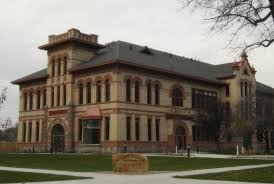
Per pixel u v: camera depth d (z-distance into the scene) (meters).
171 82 63.34
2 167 34.06
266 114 66.94
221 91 73.50
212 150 67.44
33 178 23.19
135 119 57.12
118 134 54.34
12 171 28.12
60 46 62.44
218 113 64.38
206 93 70.06
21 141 68.75
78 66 59.81
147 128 58.72
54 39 62.72
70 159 42.03
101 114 56.34
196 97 67.75
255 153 59.06
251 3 19.38
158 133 60.44
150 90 59.97
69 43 60.81
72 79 60.50
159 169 30.95
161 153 56.38
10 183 20.61
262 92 81.19
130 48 62.94
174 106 63.22
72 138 59.66
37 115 66.50
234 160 38.81
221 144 70.06
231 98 72.19
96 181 21.31
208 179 22.17
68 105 60.12
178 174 25.80
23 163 39.12
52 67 63.91
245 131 62.06
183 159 40.47
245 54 20.56
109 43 64.56
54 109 62.62
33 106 67.69
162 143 60.53
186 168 31.58
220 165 33.94
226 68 76.25
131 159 27.73
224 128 63.72
